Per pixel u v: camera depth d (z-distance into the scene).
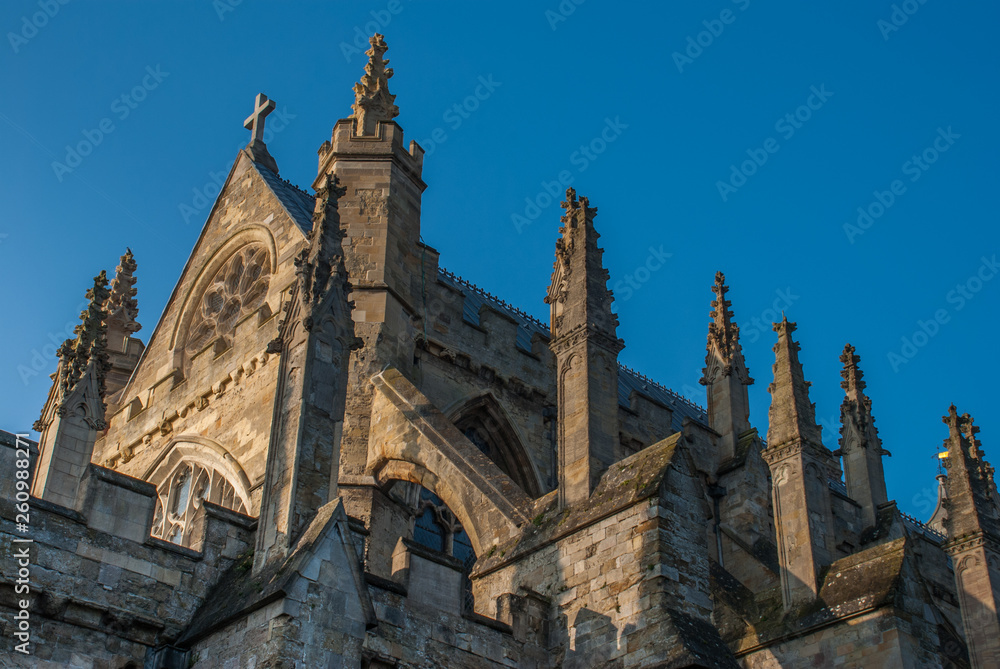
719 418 48.62
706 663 25.25
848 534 45.44
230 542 25.81
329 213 28.89
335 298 27.45
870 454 48.25
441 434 34.22
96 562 23.88
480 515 32.03
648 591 26.77
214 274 46.06
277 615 22.22
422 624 26.22
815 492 34.66
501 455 43.31
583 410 30.92
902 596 31.09
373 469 34.97
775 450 35.47
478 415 43.00
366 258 39.44
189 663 23.55
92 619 23.42
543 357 45.50
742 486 45.78
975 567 35.03
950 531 35.91
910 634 30.64
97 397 27.48
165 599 24.42
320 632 22.38
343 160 41.69
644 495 27.75
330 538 23.38
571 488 30.19
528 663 27.69
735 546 43.91
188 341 45.47
